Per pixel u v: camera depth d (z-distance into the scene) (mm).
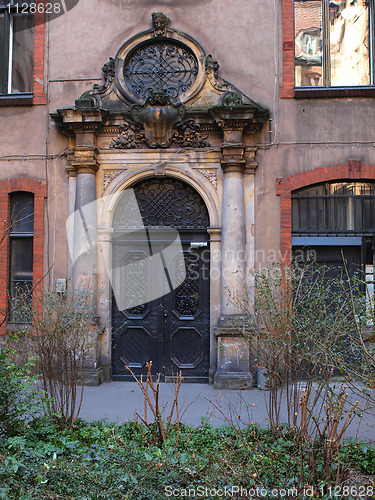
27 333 5238
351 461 3871
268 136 7766
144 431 4598
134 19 8094
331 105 7770
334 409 3895
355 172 7609
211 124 7707
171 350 7848
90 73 8109
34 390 4691
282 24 7918
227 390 7023
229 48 7938
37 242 7934
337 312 4469
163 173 7773
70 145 7992
